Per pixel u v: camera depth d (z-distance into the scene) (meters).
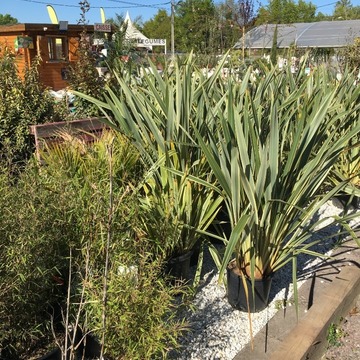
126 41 8.08
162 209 3.10
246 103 3.00
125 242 2.40
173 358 2.53
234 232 2.42
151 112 3.47
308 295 3.27
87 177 2.74
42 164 3.22
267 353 2.64
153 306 2.15
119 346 2.19
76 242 2.44
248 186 2.57
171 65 4.62
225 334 2.80
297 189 2.74
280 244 2.99
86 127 4.81
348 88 5.02
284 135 3.08
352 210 5.07
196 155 3.25
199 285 3.34
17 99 4.78
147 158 3.31
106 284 2.06
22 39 14.05
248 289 2.96
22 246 2.04
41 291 2.29
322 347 2.92
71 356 2.09
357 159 5.03
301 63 5.42
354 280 3.49
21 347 2.32
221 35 11.59
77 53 6.30
